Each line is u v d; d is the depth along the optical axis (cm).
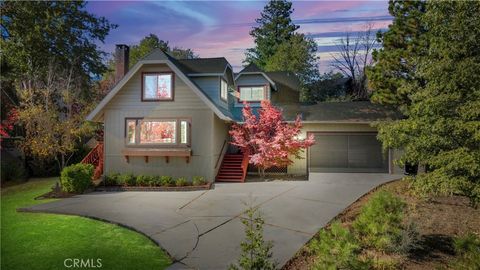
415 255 639
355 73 3809
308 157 1903
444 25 801
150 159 1667
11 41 2419
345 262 519
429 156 807
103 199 1304
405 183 1305
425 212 903
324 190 1312
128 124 1678
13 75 2236
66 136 1852
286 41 4638
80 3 2797
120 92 1686
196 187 1503
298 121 1769
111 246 772
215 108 1584
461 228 784
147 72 1673
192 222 945
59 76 2177
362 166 1847
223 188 1494
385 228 645
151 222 951
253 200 1197
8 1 2377
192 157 1639
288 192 1315
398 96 1398
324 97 3766
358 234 713
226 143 1981
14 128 2244
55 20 2639
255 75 2202
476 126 661
